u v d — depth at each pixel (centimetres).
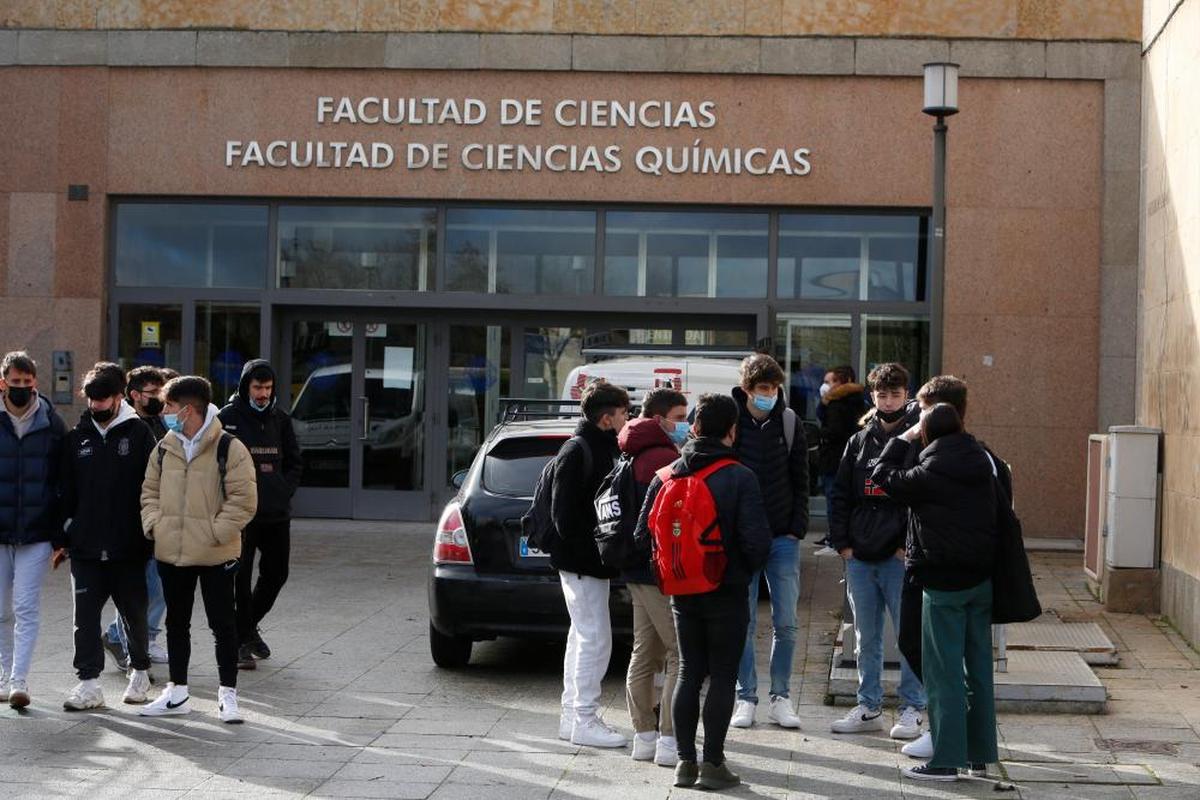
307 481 1719
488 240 1669
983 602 684
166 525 785
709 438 674
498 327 1700
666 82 1620
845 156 1608
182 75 1659
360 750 741
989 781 681
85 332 1667
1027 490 1588
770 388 778
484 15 1634
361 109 1645
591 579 764
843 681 852
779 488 784
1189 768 704
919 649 718
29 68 1669
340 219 1678
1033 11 1584
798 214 1636
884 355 1628
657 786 678
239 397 951
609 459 762
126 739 756
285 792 661
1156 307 1191
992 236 1593
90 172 1666
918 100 1600
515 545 893
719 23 1612
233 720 793
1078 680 831
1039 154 1588
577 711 759
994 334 1593
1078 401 1586
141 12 1659
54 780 677
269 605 966
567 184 1633
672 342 1680
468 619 889
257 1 1652
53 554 839
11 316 1673
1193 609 1006
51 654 979
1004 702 820
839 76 1608
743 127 1617
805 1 1608
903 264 1625
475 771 702
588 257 1658
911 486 676
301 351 1717
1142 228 1470
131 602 832
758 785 677
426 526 1683
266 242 1680
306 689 886
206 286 1684
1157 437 1131
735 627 673
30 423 814
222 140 1659
